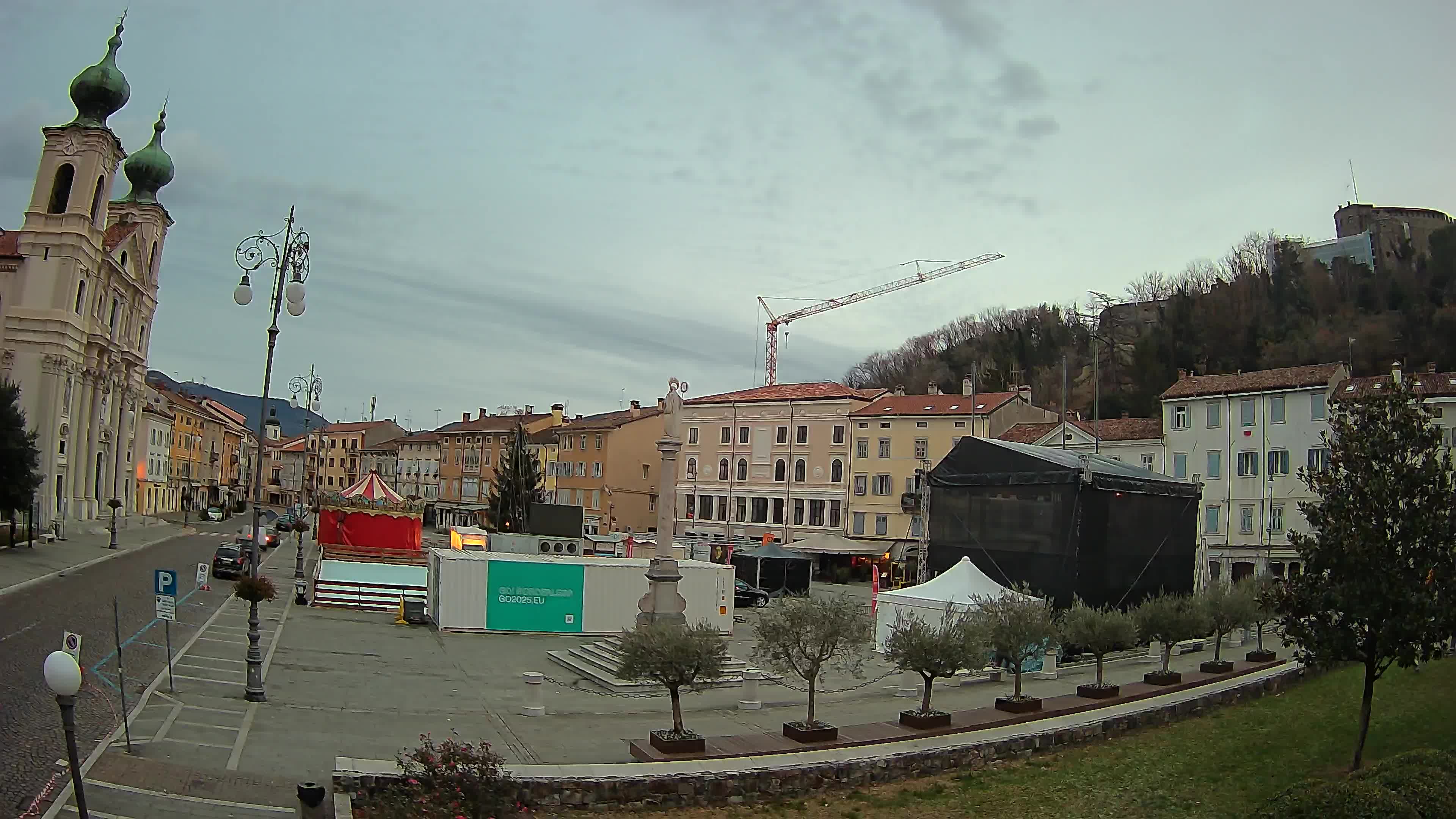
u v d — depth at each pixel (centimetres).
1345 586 1948
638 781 1800
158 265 9275
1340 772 2014
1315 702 2772
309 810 1496
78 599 3700
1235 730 2467
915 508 7875
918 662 2309
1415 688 2836
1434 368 6212
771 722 2483
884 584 7394
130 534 7394
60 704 1205
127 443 8656
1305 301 9894
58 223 6956
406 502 7106
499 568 4053
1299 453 5934
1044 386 11362
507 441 11356
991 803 1867
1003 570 4162
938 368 13312
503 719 2417
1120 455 6819
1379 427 2022
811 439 8594
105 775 1639
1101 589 3997
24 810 1427
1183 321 10300
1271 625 4353
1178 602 3191
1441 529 1927
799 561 6322
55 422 6775
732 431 9056
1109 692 2767
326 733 2109
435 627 4075
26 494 5259
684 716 2536
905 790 1953
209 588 4631
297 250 3061
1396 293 9462
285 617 4025
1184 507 4491
